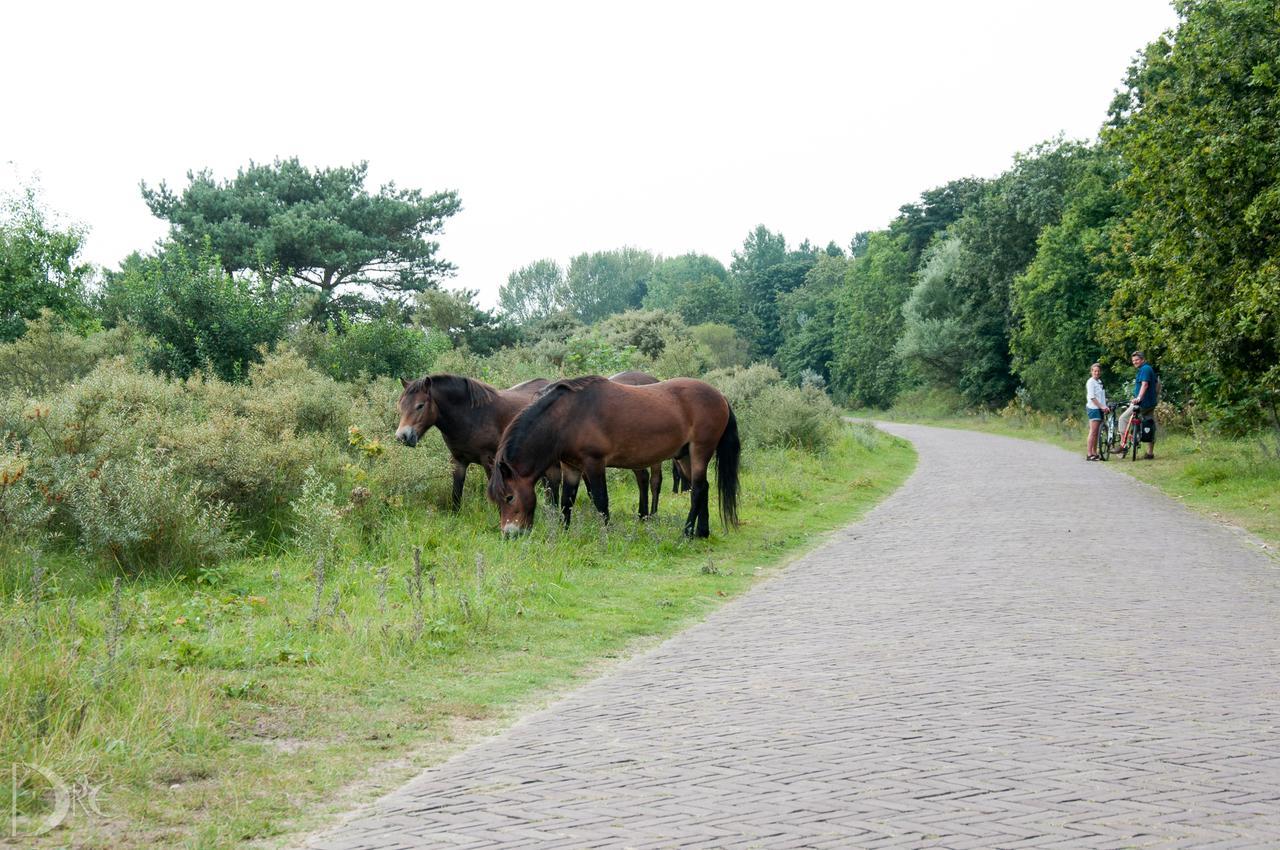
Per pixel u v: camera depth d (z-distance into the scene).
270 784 5.09
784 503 18.12
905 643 7.95
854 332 93.94
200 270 24.77
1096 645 7.73
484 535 12.93
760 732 5.75
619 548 12.85
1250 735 5.49
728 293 132.38
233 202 46.97
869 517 16.64
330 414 15.36
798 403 28.30
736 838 4.21
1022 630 8.30
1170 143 20.11
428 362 26.95
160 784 5.03
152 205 47.78
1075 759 5.12
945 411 69.88
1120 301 24.91
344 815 4.70
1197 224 19.28
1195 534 13.84
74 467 11.15
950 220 87.38
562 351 34.56
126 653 7.02
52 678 5.80
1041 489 19.84
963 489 20.38
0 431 11.80
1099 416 26.75
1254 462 19.86
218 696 6.43
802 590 10.57
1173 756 5.14
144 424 12.58
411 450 14.20
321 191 49.84
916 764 5.09
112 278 37.53
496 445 14.06
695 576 11.55
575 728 5.99
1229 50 18.86
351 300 47.94
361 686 6.94
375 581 10.41
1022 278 46.62
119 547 10.35
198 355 23.42
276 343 24.03
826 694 6.53
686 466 15.90
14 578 9.52
